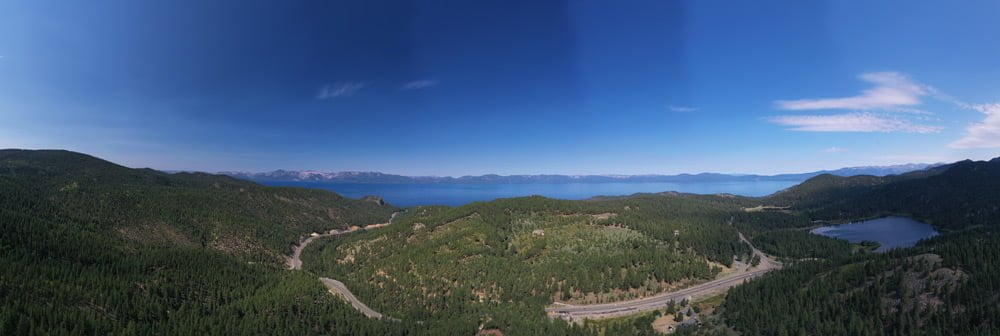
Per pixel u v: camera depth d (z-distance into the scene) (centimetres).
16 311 16738
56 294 18988
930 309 19262
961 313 18588
